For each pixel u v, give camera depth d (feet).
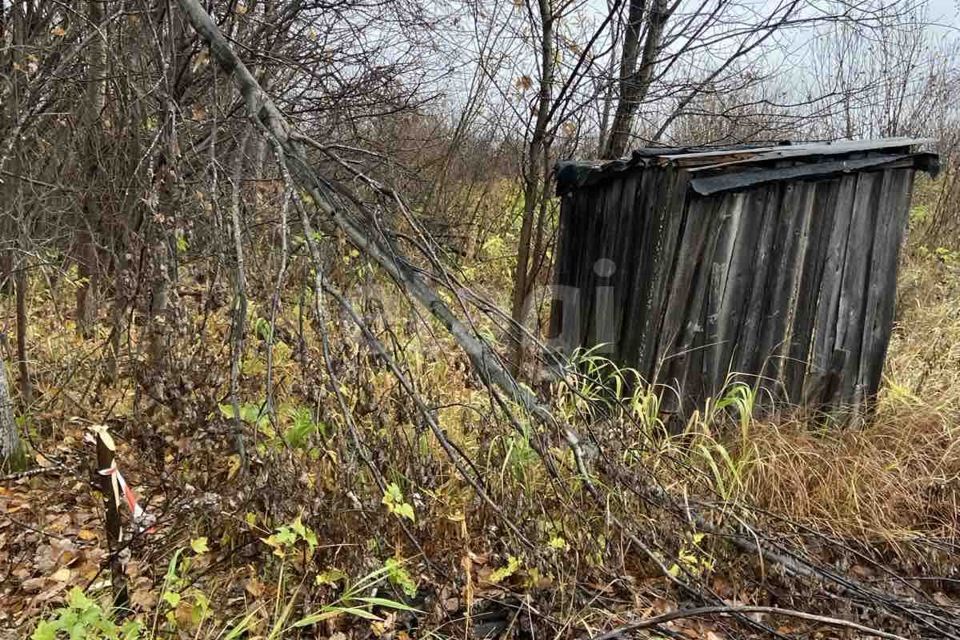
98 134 13.05
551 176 15.23
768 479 11.25
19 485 10.61
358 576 7.61
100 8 13.01
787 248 12.35
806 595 9.30
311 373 7.30
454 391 11.63
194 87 14.67
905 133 30.14
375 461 7.97
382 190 7.91
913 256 27.07
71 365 12.96
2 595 8.30
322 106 16.53
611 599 8.90
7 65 12.78
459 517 8.86
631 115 16.61
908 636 8.79
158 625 7.43
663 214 11.86
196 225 10.16
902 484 11.60
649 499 9.24
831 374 13.16
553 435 9.48
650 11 15.48
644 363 12.37
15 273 12.19
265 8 15.89
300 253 9.32
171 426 7.77
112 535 7.26
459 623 8.38
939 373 15.15
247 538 8.45
